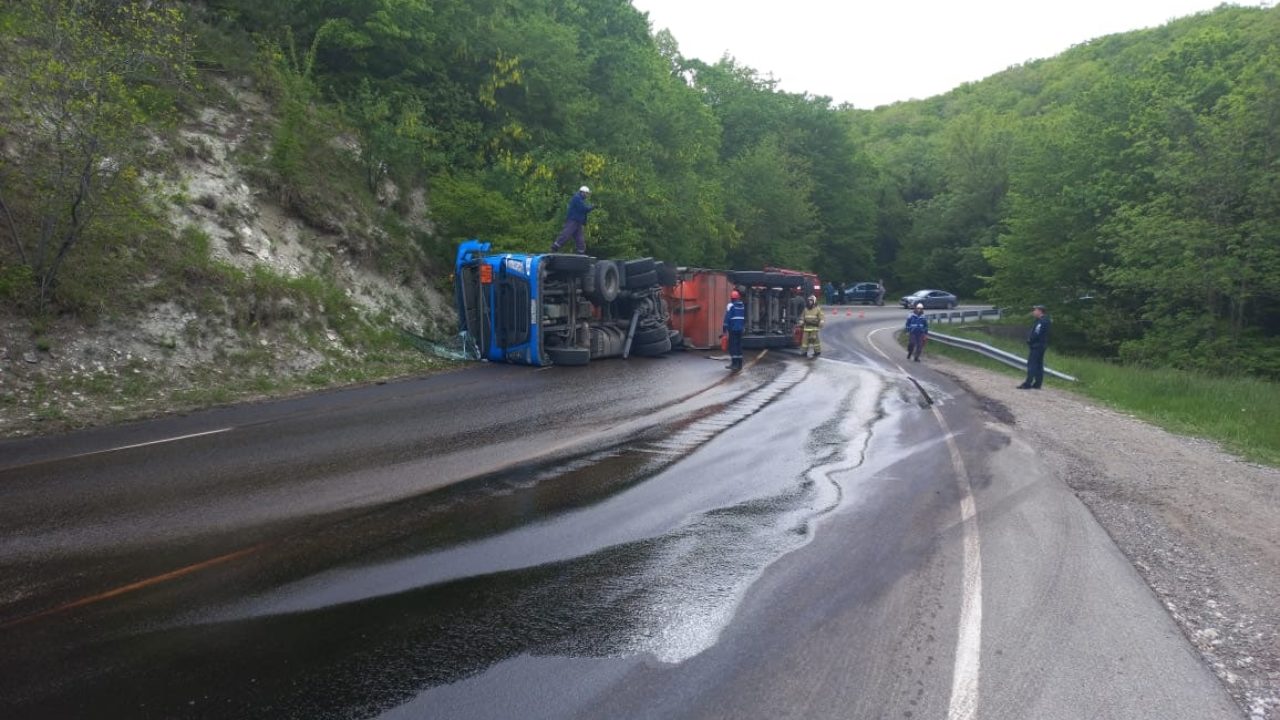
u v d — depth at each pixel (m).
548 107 25.12
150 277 12.84
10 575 4.59
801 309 26.44
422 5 21.41
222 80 17.89
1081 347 32.44
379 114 19.80
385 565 4.88
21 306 11.06
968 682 3.62
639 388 13.67
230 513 5.87
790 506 6.47
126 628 3.91
